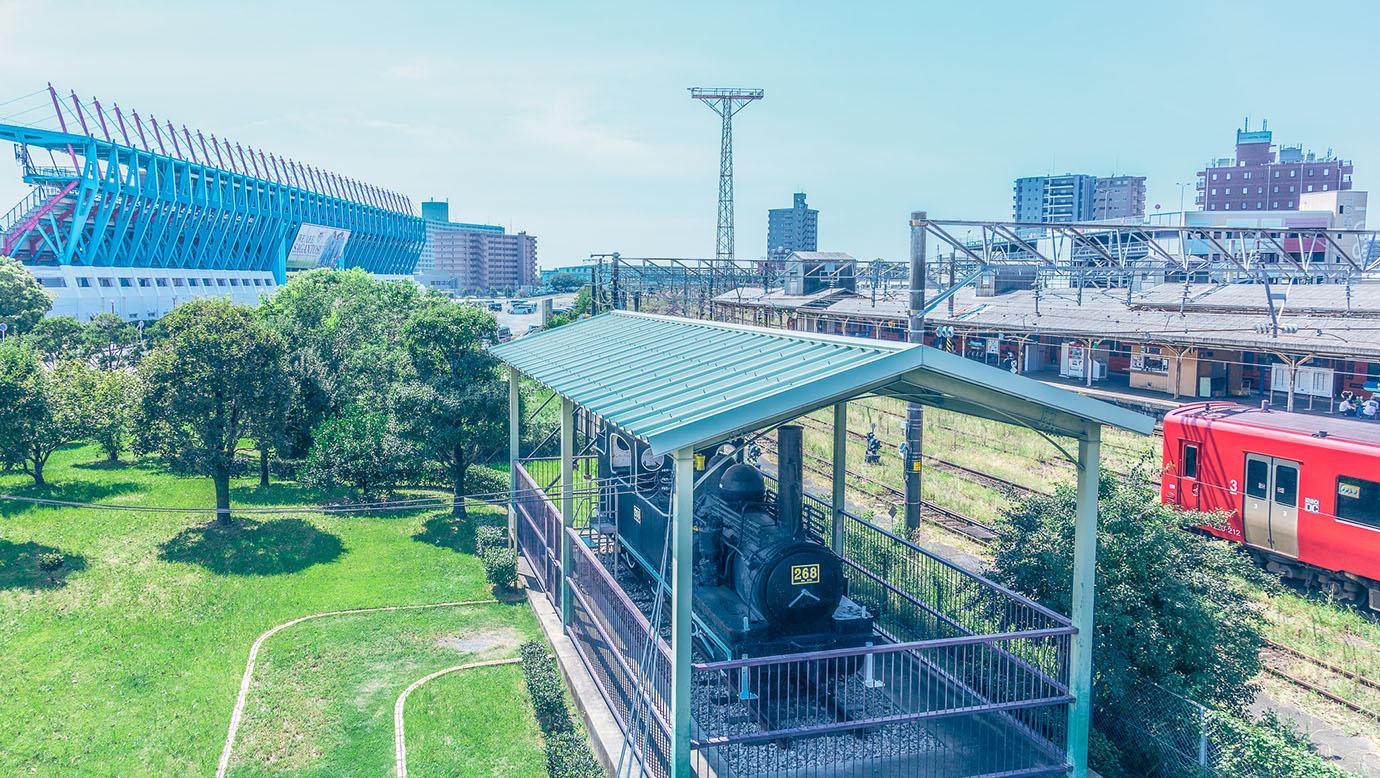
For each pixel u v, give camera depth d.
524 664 15.82
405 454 26.84
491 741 14.02
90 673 16.56
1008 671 11.98
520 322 124.31
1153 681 12.40
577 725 14.16
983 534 22.94
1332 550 17.94
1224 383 40.91
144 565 22.58
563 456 17.06
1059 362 51.75
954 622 13.78
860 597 16.16
